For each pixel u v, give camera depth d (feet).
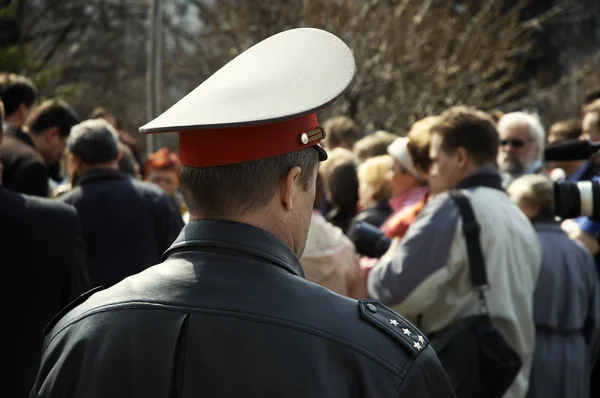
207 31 53.52
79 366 5.85
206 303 5.72
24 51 37.04
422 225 12.17
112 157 16.03
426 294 11.95
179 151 6.19
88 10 65.87
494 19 47.88
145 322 5.76
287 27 41.70
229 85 5.92
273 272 5.84
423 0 43.27
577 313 13.92
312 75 5.88
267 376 5.46
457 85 41.29
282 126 5.95
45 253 11.22
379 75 40.73
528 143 21.01
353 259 13.92
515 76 51.03
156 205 16.01
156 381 5.59
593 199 10.44
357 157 21.58
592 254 15.19
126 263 15.56
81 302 6.39
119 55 70.74
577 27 68.08
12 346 11.00
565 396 13.57
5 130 15.67
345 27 39.88
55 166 18.38
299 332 5.57
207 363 5.55
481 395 11.39
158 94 27.48
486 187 12.60
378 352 5.61
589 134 21.08
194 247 6.02
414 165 14.17
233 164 5.91
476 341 11.44
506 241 12.02
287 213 6.08
